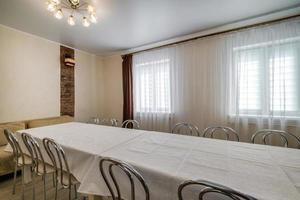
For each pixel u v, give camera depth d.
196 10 2.18
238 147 1.44
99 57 4.41
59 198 1.83
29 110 2.92
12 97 2.70
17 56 2.75
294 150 1.37
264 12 2.23
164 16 2.33
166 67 3.28
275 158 1.19
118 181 1.10
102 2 1.96
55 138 1.73
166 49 3.27
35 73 3.00
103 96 4.46
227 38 2.62
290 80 2.19
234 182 0.86
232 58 2.57
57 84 3.38
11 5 2.00
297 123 2.16
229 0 1.96
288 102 2.21
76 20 2.38
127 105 3.74
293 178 0.91
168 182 0.94
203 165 1.07
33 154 1.67
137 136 1.82
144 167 1.03
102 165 1.04
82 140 1.66
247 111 2.47
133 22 2.51
